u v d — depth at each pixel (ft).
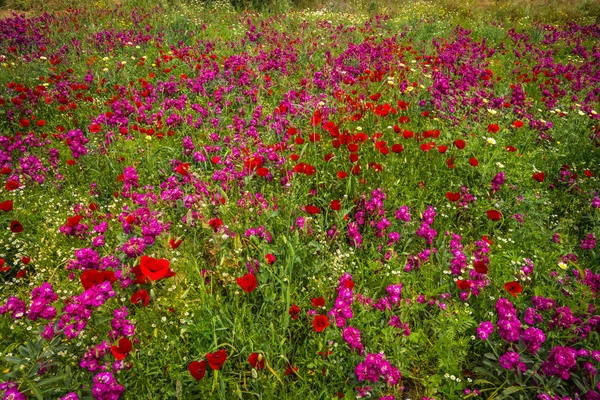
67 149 14.98
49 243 10.68
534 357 7.64
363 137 11.79
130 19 33.81
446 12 45.50
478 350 8.24
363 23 37.96
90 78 19.70
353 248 10.33
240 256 9.29
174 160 13.09
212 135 14.07
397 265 9.68
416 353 8.03
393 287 8.26
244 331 7.93
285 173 11.98
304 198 11.72
